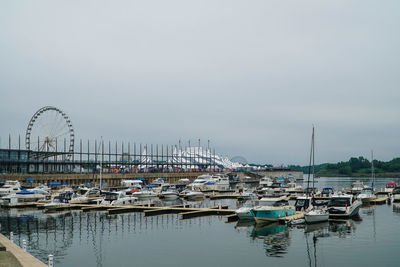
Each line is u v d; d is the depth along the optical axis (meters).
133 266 37.47
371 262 38.12
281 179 176.75
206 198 110.69
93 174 144.62
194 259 39.81
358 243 46.03
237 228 57.00
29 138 144.75
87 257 40.81
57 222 63.25
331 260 38.97
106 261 39.25
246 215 63.84
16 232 54.34
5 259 31.20
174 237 50.69
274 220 59.56
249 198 101.94
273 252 42.31
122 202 85.38
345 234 51.25
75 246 45.75
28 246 45.75
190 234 52.59
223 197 110.19
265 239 48.75
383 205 85.81
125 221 64.25
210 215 70.81
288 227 56.91
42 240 49.00
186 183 157.50
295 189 120.81
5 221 64.44
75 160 161.75
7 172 134.88
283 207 62.03
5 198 84.62
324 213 60.56
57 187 122.56
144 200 102.06
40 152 146.62
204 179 138.62
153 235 52.09
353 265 37.28
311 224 59.00
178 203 96.50
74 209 80.44
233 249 43.78
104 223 62.12
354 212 66.31
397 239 47.97
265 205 66.00
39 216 70.56
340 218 64.06
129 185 138.38
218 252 42.50
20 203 85.25
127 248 44.66
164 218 67.75
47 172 147.38
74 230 55.88
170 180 182.12
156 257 40.72
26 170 142.75
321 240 47.72
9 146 137.75
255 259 39.62
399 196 91.62
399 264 37.38
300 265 37.47
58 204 78.81
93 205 81.12
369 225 57.94
